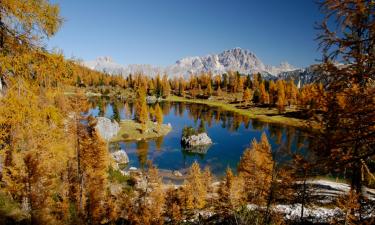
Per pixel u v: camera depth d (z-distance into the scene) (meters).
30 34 10.73
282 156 21.33
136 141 83.31
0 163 15.91
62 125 14.61
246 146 78.94
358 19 6.32
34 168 17.53
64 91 12.59
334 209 28.70
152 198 36.47
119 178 46.03
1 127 11.92
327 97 7.36
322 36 7.05
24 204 17.56
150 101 183.38
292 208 29.50
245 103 155.38
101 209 31.22
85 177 32.47
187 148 77.56
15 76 10.95
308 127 7.83
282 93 133.75
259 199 25.50
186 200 37.59
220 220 29.98
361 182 8.17
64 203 23.06
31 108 11.30
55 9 10.83
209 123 113.12
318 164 7.66
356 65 6.73
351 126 7.05
